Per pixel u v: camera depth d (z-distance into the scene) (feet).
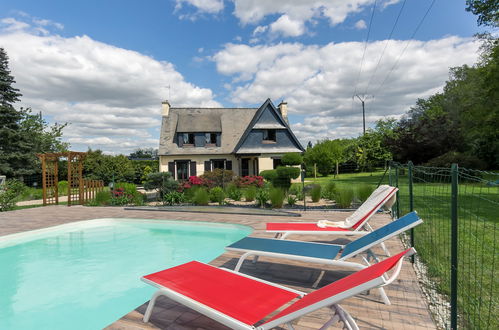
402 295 11.07
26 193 56.70
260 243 13.61
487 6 48.98
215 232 27.27
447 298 11.08
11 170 77.61
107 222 32.22
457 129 80.89
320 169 99.76
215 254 20.97
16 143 80.89
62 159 93.76
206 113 90.27
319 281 12.56
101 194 44.37
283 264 14.84
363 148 106.32
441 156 74.43
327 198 41.83
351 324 7.11
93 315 12.56
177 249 22.27
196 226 29.09
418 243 18.34
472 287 11.96
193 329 8.91
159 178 46.37
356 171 113.29
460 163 70.28
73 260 20.02
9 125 81.30
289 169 61.98
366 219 15.78
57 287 15.55
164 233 27.35
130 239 25.41
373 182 67.10
